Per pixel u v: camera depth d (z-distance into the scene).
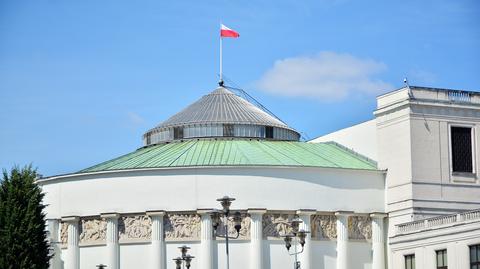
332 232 143.25
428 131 145.00
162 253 140.25
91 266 143.75
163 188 141.38
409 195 142.75
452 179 145.50
